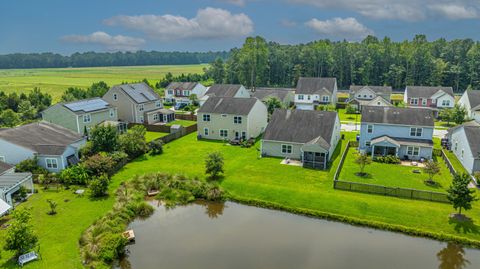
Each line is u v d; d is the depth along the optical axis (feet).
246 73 355.97
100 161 113.39
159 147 143.33
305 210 92.53
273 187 104.83
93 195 100.89
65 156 119.65
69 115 159.43
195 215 92.94
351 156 137.69
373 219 87.20
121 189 103.65
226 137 166.40
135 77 573.33
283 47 439.22
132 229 85.30
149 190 106.42
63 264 67.77
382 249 75.82
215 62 423.23
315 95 257.75
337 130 150.71
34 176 111.75
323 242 78.59
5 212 86.07
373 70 366.84
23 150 117.19
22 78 556.10
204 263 70.28
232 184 108.37
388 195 98.48
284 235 81.71
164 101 299.38
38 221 84.74
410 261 71.36
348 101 267.18
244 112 160.66
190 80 428.56
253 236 81.30
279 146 135.95
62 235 78.38
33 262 68.03
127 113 196.65
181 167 125.18
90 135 140.67
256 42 348.79
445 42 403.75
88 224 83.66
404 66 358.23
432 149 130.31
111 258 70.79
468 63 341.62
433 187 104.12
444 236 78.74
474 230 80.12
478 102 204.95
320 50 377.50
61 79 531.91
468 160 117.08
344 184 102.58
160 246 77.20
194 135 178.60
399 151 133.59
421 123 133.18
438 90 239.09
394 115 139.03
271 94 253.85
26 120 200.03
